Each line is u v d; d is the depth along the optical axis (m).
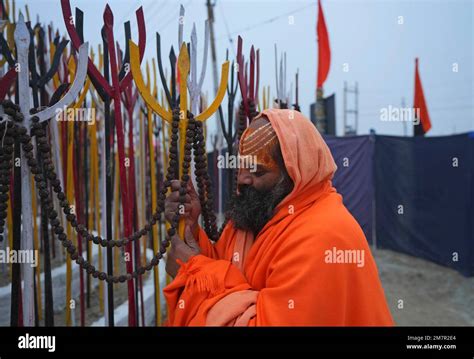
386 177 6.47
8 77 1.09
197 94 1.43
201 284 1.22
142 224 3.37
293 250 1.15
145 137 3.28
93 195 2.73
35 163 1.14
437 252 5.62
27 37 1.12
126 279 1.28
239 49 1.64
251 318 1.14
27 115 1.12
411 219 6.04
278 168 1.29
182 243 1.37
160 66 1.45
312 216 1.21
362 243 1.21
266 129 1.28
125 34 1.39
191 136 1.38
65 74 1.96
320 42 5.78
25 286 1.20
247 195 1.35
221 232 1.59
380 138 6.54
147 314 3.15
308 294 1.09
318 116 6.27
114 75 1.31
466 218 5.07
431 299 4.42
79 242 2.44
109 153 1.54
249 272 1.29
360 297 1.17
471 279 4.98
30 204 1.17
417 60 6.57
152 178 2.29
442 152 5.45
